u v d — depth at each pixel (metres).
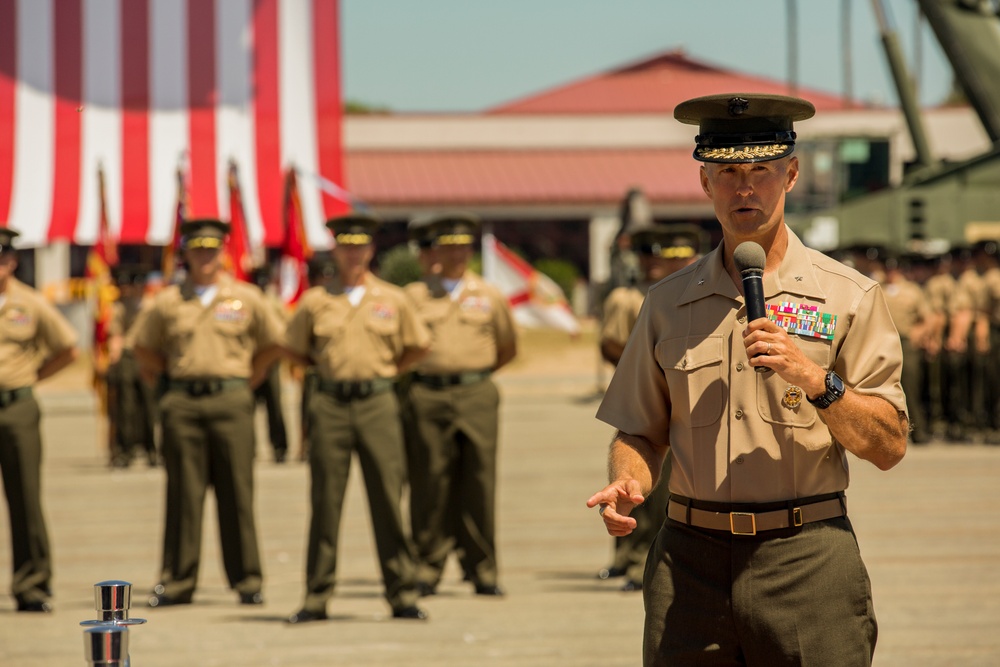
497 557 17.36
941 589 15.70
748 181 6.61
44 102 24.61
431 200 82.94
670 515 6.97
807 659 6.53
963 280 32.56
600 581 16.61
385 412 14.52
